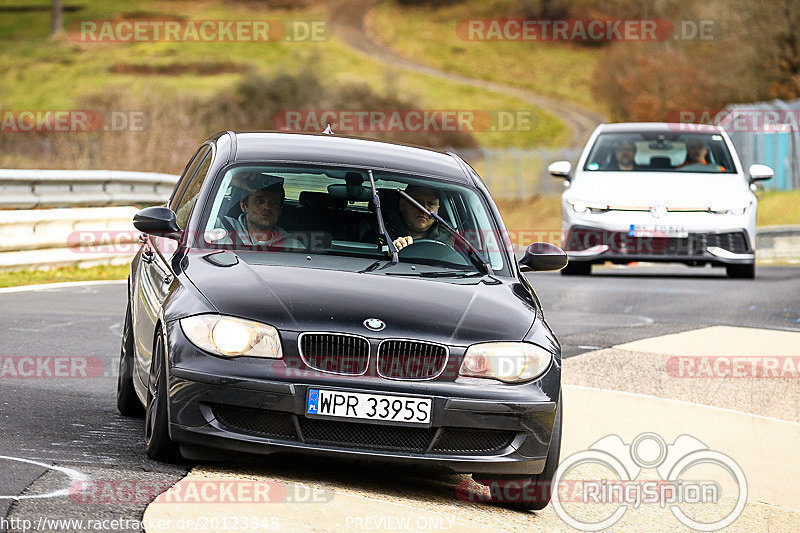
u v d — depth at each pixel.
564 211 44.69
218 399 15.06
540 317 17.14
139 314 18.77
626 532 17.30
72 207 45.06
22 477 14.34
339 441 15.26
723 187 44.56
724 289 42.59
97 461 15.70
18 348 25.47
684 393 25.61
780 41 155.50
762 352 30.02
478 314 16.38
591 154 47.12
